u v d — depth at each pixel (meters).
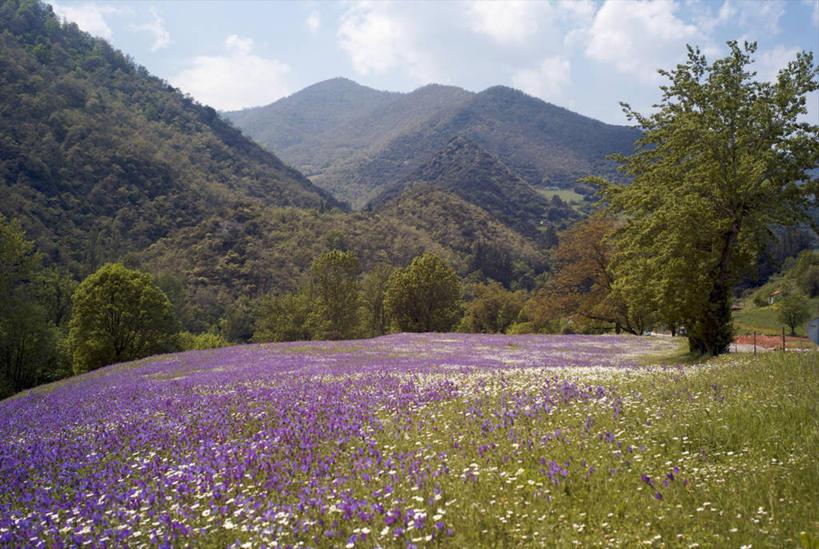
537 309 62.91
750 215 24.42
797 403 8.52
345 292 84.19
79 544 6.02
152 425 12.23
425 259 76.50
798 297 70.69
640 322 54.44
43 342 59.56
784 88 25.59
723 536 4.81
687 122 26.30
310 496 6.51
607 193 34.47
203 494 7.14
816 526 4.75
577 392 11.38
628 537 4.99
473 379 15.01
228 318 127.75
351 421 10.55
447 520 5.57
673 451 7.34
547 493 6.11
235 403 13.95
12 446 11.56
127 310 51.31
